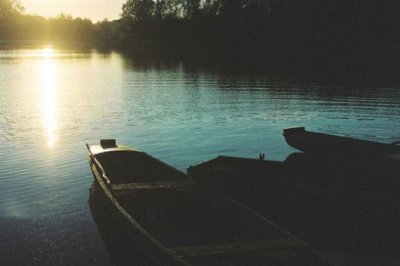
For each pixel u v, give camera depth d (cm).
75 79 5059
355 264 1041
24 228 1216
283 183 1324
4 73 5659
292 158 1647
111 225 1234
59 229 1212
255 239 1016
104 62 8012
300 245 934
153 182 1334
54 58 8894
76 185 1551
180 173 1386
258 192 1325
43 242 1138
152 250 911
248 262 891
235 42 11088
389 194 1227
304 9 9069
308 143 1722
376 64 7212
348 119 2792
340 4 8462
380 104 3362
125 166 1561
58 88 4241
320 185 1305
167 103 3362
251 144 2169
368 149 1645
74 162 1817
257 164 1495
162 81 4928
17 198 1430
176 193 1277
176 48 12619
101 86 4428
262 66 7075
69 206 1366
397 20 7812
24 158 1866
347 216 1205
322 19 8756
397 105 3312
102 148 1647
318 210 1237
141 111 3003
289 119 2783
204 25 11956
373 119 2791
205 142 2197
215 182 1398
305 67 6869
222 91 4091
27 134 2300
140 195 1275
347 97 3712
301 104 3366
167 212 1216
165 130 2444
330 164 1420
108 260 1050
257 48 10550
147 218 1181
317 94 3897
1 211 1327
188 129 2477
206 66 7175
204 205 1212
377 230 1166
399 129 2508
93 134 2322
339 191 1269
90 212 1320
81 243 1134
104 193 1220
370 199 1211
